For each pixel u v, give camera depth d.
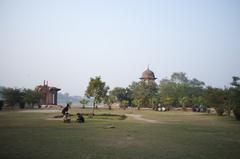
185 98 92.69
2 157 13.64
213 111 80.94
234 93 45.56
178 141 20.41
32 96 81.25
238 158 14.72
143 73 123.06
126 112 68.62
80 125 31.44
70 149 16.17
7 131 24.31
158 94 107.44
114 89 110.38
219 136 23.92
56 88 106.38
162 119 46.25
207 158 14.57
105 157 14.20
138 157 14.41
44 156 14.08
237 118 45.72
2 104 68.94
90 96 57.62
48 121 35.75
